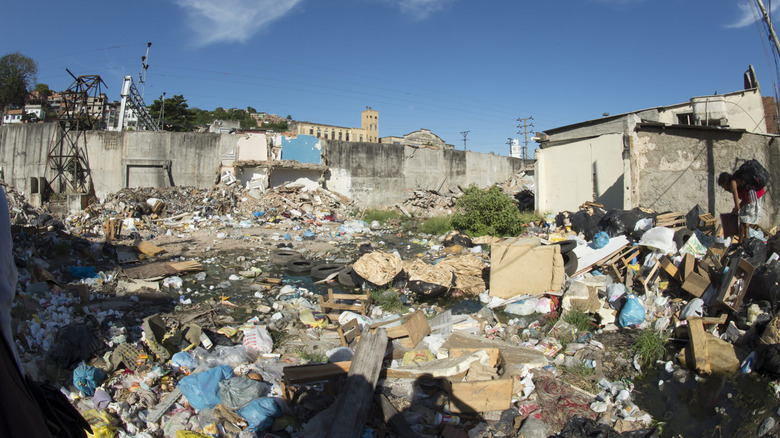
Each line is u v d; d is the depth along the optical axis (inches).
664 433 152.7
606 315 245.4
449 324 237.8
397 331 210.1
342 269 364.8
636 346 211.3
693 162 421.4
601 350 210.7
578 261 314.0
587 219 413.7
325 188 871.1
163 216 646.5
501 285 290.0
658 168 445.1
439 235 582.2
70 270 338.3
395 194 949.2
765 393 169.0
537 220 557.3
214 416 152.3
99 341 194.5
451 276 312.0
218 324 249.4
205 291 322.7
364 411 142.6
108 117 1139.3
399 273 323.0
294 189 803.4
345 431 130.7
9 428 58.4
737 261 226.1
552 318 254.1
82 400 160.7
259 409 153.1
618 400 170.1
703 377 185.8
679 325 222.4
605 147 492.1
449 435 146.9
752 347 196.1
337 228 645.9
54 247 398.3
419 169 981.2
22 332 192.4
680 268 260.2
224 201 706.2
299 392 167.2
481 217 542.3
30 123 773.9
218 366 177.3
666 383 185.0
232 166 789.2
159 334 200.4
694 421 158.7
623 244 311.9
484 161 1098.1
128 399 161.2
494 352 194.7
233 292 321.4
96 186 765.3
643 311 238.1
